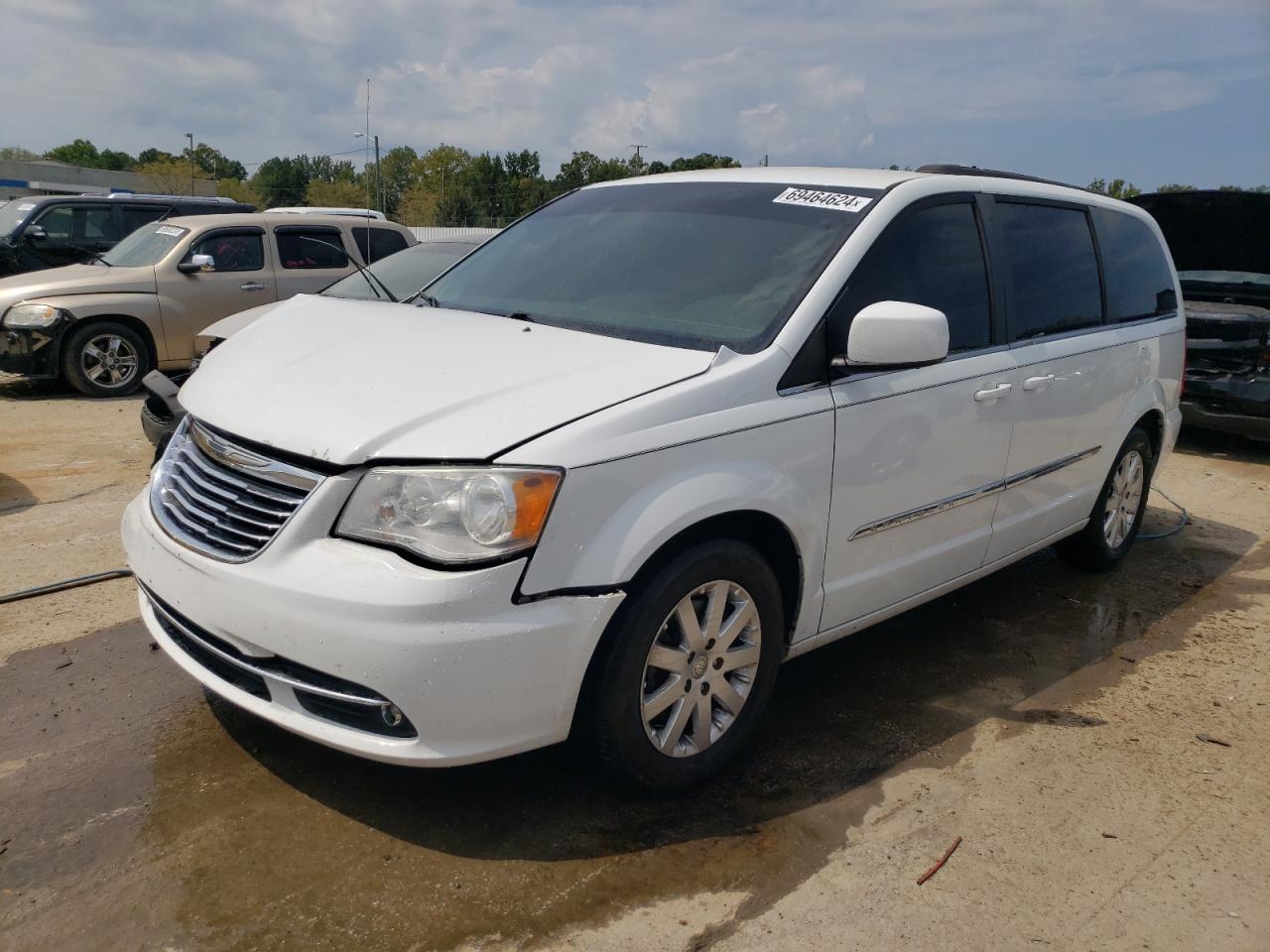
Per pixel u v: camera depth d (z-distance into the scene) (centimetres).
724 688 311
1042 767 342
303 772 315
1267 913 273
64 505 583
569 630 262
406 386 287
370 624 248
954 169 418
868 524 347
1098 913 270
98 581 464
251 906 256
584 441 264
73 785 304
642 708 286
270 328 367
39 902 255
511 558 254
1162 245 550
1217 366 827
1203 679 418
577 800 307
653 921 257
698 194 401
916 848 293
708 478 286
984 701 389
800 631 338
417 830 289
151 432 545
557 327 339
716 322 330
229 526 278
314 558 258
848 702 383
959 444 378
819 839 295
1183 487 741
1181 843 303
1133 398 499
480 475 254
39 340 923
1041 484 440
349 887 265
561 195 464
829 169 404
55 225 1183
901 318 312
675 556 287
